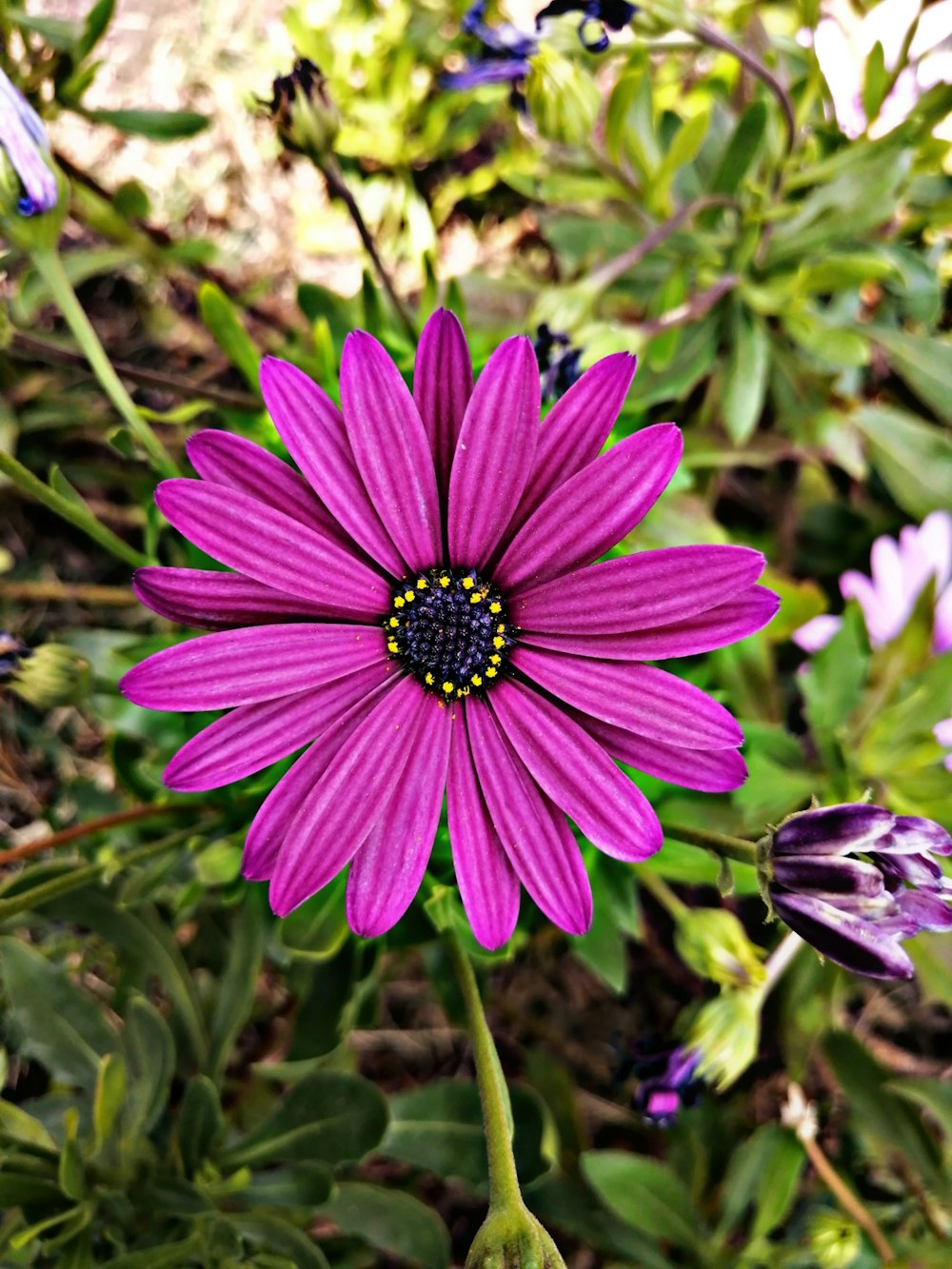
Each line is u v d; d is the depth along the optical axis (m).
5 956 0.15
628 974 0.21
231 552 0.09
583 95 0.14
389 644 0.10
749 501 0.22
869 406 0.19
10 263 0.14
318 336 0.14
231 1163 0.14
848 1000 0.21
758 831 0.14
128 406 0.13
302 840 0.09
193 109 0.23
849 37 0.16
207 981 0.20
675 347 0.17
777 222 0.16
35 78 0.16
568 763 0.10
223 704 0.09
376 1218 0.16
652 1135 0.20
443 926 0.12
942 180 0.17
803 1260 0.16
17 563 0.21
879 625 0.18
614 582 0.10
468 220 0.23
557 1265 0.09
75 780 0.18
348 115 0.20
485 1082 0.10
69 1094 0.17
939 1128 0.21
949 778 0.15
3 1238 0.14
